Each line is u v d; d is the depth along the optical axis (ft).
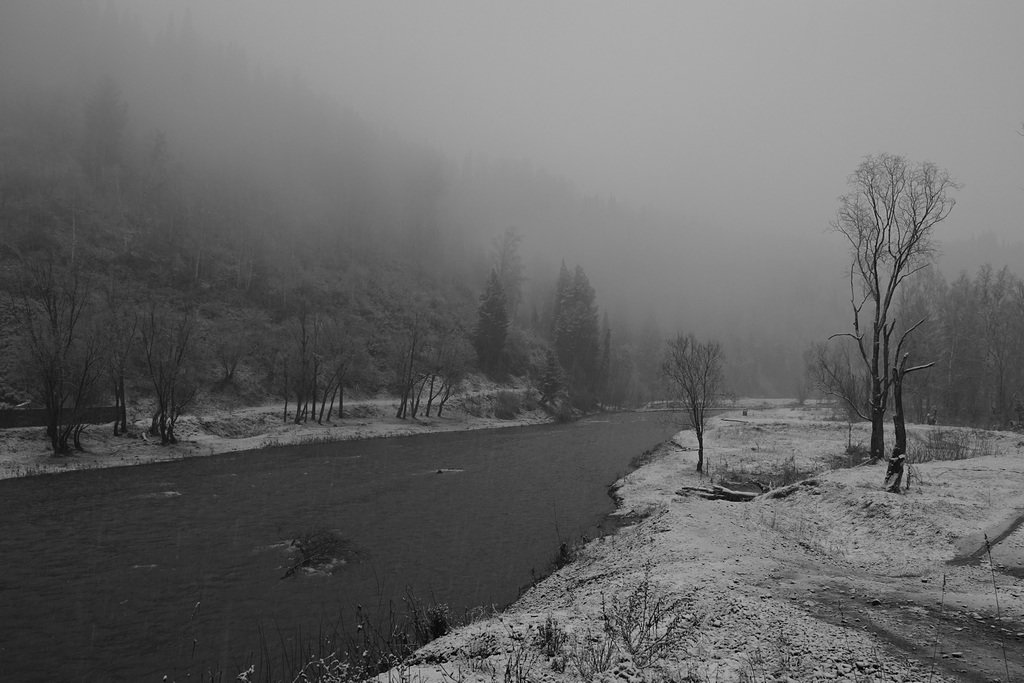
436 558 66.23
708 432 159.33
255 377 208.54
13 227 209.05
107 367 141.79
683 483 102.42
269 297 254.68
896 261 78.95
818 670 23.71
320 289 279.28
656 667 24.03
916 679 22.80
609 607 34.45
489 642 29.48
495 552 68.59
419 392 226.17
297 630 47.37
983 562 43.55
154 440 145.07
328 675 33.58
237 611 51.42
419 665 28.04
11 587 57.16
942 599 34.45
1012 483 66.85
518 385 293.43
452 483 111.04
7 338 161.68
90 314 147.95
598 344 346.33
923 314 176.96
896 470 66.08
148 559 65.36
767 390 526.16
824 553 51.08
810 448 128.26
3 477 109.09
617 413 323.78
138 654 43.62
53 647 44.91
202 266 248.32
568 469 128.57
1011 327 180.34
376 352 259.60
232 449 150.61
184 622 49.16
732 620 30.14
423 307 311.27
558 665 24.50
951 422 170.09
